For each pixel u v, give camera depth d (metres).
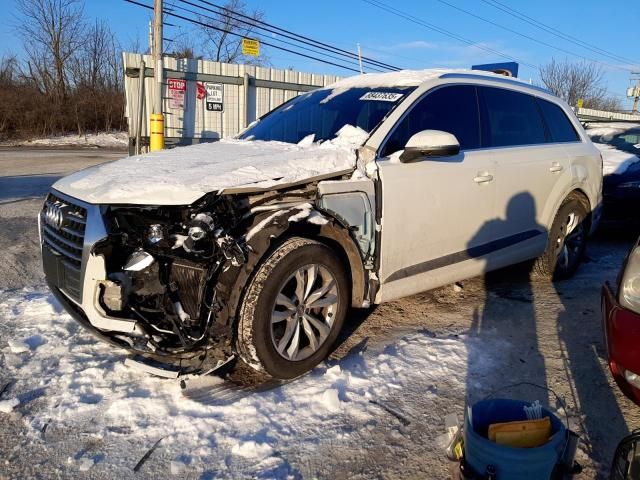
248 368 3.41
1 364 3.38
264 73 14.90
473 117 4.40
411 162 3.71
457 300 4.76
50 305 4.29
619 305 2.79
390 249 3.64
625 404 3.10
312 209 3.22
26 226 7.15
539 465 2.05
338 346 3.78
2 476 2.42
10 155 22.20
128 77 13.19
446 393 3.18
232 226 2.97
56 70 39.28
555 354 3.72
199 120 14.17
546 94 5.35
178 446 2.64
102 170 3.41
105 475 2.44
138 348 3.02
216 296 2.88
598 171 5.58
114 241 2.90
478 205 4.23
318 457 2.59
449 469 2.53
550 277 5.27
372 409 3.00
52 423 2.80
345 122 4.05
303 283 3.22
